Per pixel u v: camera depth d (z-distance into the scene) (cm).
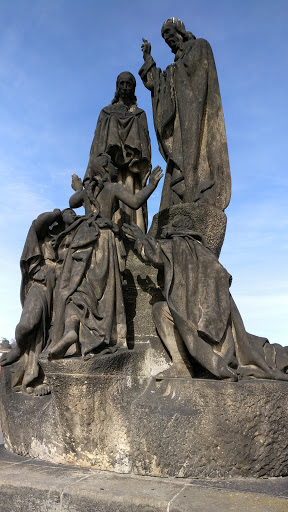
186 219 470
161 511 299
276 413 368
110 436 374
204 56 522
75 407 374
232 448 352
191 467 349
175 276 413
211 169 505
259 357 410
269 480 352
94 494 318
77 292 409
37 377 455
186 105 518
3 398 455
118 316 430
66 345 375
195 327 390
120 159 552
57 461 388
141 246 422
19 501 333
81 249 429
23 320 452
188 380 371
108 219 448
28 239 481
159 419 359
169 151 542
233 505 296
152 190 475
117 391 388
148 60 575
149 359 437
